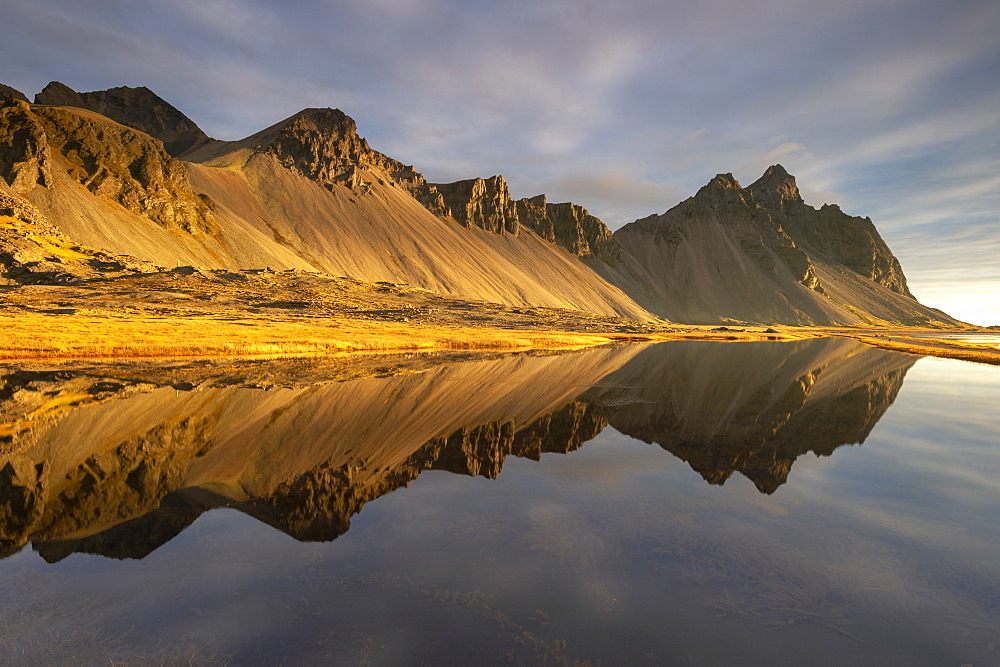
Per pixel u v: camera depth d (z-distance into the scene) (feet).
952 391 96.07
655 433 55.67
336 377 99.66
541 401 78.07
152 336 144.25
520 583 21.80
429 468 40.47
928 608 20.43
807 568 23.68
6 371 94.07
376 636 17.67
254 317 271.28
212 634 17.62
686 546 25.95
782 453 47.06
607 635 17.99
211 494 32.94
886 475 39.83
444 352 182.91
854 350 245.45
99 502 31.12
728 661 16.58
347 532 27.12
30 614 18.71
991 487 36.60
